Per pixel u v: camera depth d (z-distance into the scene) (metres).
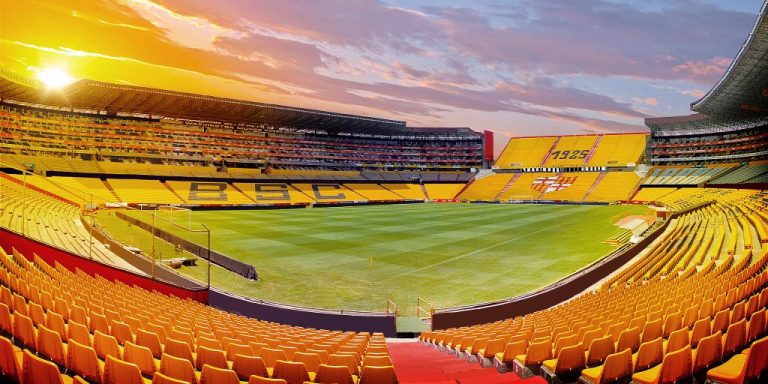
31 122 74.00
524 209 81.12
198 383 6.63
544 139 127.19
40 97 71.31
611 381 7.30
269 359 8.16
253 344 8.91
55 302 10.63
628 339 8.80
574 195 101.69
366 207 86.62
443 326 17.59
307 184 97.94
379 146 120.56
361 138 118.81
